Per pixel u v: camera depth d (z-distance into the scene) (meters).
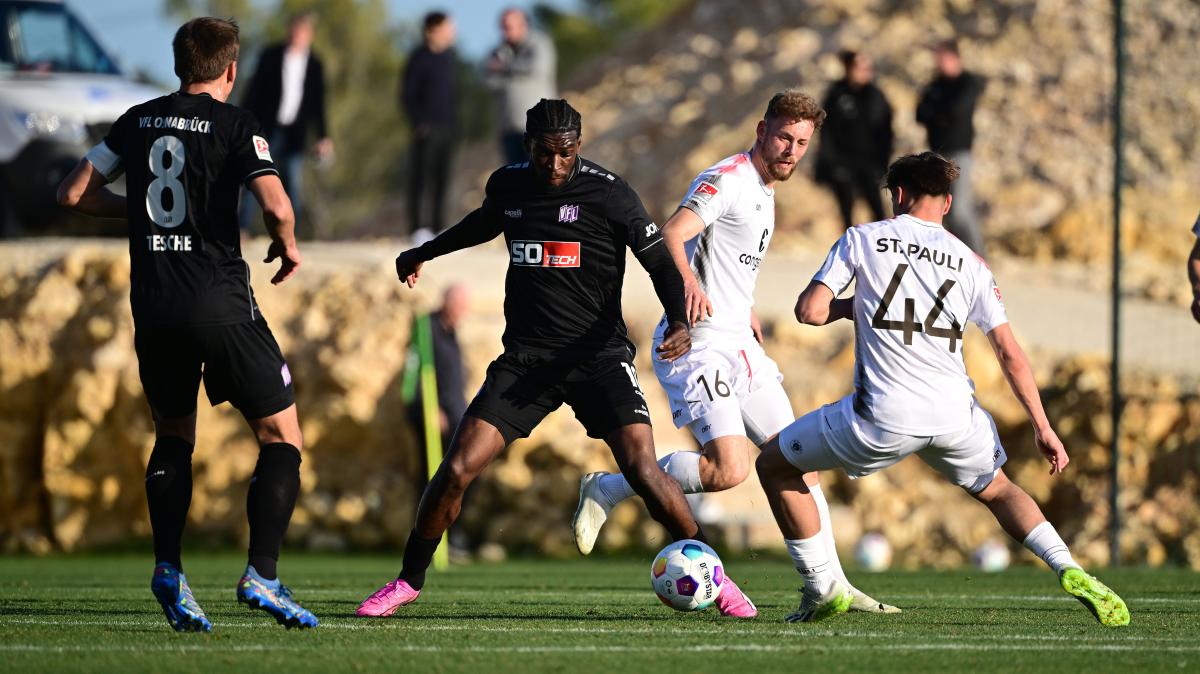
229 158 20.47
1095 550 50.47
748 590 32.81
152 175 20.45
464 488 23.05
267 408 20.94
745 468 24.98
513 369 22.95
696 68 129.12
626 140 120.31
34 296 58.06
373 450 56.97
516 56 61.59
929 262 22.19
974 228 59.75
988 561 48.19
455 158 140.38
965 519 54.34
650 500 23.41
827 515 25.56
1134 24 111.12
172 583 19.97
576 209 22.56
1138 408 53.47
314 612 25.16
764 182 25.33
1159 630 22.47
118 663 17.81
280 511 20.50
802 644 20.20
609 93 132.00
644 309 58.84
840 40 119.75
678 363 25.33
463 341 56.50
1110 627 22.97
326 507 56.25
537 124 21.94
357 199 191.12
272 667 17.58
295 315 58.31
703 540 24.47
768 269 67.50
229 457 56.47
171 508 20.64
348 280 58.94
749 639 20.81
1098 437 53.84
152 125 20.55
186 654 18.61
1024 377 22.33
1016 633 21.92
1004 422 55.34
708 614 25.16
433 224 63.59
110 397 56.22
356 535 56.03
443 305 49.59
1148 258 80.00
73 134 60.66
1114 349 46.53
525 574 41.56
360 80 193.50
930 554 53.88
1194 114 100.69
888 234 22.41
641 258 22.67
